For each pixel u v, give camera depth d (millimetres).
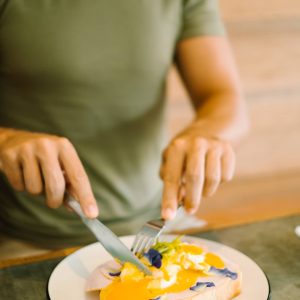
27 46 1029
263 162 1865
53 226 1054
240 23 1709
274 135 1854
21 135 822
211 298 632
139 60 1081
